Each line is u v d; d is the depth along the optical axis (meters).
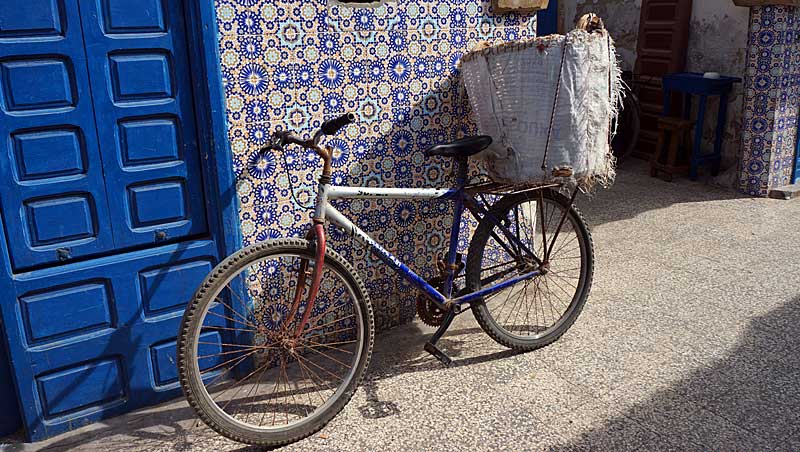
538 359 3.25
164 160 2.78
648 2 6.76
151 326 2.86
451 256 3.12
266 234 3.07
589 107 2.92
